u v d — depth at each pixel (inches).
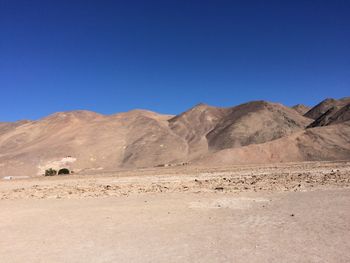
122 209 718.5
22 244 478.3
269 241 446.0
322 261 369.4
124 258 404.8
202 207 706.8
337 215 573.0
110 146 5408.5
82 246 458.3
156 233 511.5
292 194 839.7
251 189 967.0
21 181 2174.0
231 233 493.0
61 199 933.2
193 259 390.9
